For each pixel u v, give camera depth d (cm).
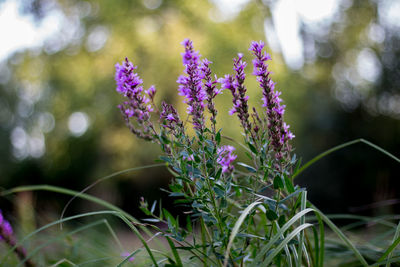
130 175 1299
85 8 1406
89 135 1391
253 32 1414
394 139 1326
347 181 1331
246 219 161
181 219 960
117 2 1321
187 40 159
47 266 221
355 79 1497
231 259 147
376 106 1415
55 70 1410
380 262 141
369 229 284
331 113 1404
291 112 1295
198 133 150
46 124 1540
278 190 146
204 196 149
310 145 1355
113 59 1302
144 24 1334
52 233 266
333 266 220
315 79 1520
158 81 1212
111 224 364
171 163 154
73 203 1032
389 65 1418
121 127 1345
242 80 158
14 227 299
